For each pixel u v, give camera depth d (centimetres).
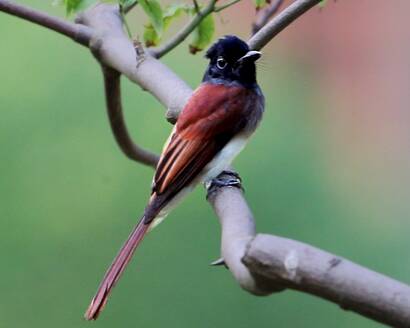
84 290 1229
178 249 1206
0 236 1244
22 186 1268
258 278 506
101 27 832
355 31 2236
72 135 1289
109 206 1266
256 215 1252
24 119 1289
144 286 1202
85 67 1309
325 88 2222
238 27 1914
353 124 2161
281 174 1279
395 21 2222
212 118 811
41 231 1250
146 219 760
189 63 1370
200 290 1197
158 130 1298
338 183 1384
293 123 1335
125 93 1304
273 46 2222
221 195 682
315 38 2234
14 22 1323
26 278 1233
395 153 2083
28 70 1310
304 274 487
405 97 2183
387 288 474
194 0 802
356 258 1262
